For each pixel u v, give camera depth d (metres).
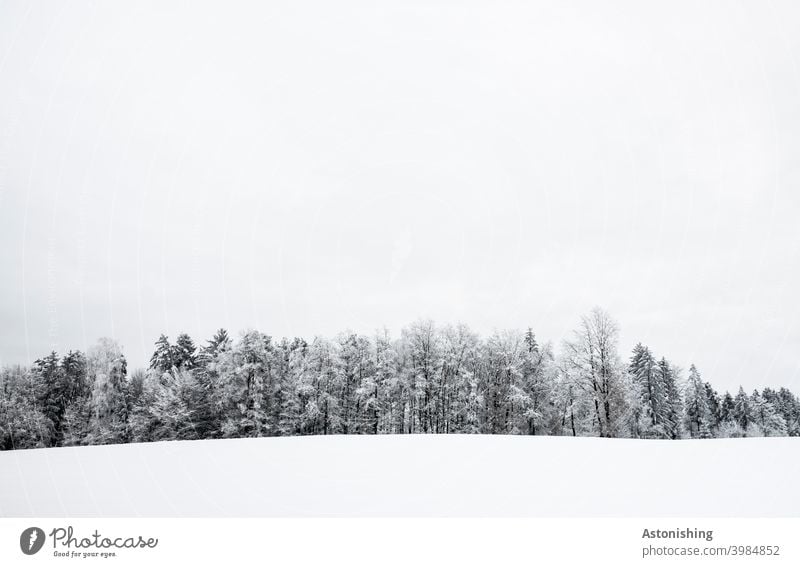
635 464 14.85
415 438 21.75
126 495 11.40
